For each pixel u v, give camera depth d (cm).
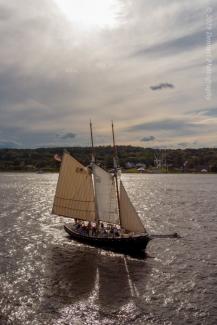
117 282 4950
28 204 12938
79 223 7469
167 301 4372
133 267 5553
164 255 6166
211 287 4784
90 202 7094
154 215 10438
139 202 13875
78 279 5044
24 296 4462
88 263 5722
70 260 5859
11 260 5809
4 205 12506
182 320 3931
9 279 4991
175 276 5172
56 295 4512
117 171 6744
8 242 6925
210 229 8362
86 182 7138
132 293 4588
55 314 4031
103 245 6556
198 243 6988
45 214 10450
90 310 4131
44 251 6344
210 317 3997
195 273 5291
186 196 16425
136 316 4006
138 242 6231
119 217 6612
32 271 5328
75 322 3869
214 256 6125
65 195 7400
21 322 3850
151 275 5212
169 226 8719
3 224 8744
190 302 4344
